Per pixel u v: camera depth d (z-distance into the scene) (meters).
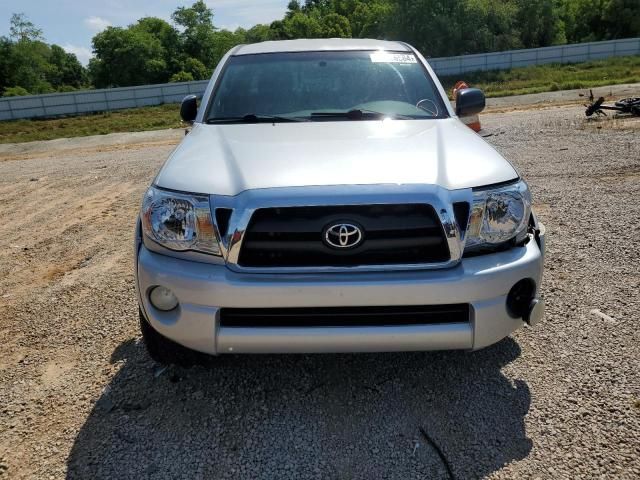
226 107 3.33
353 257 2.18
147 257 2.35
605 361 2.78
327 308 2.18
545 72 27.20
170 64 54.81
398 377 2.73
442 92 3.43
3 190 8.01
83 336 3.21
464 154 2.53
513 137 9.61
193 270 2.22
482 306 2.21
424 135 2.77
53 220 6.00
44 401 2.60
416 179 2.23
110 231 5.42
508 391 2.59
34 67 52.34
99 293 3.83
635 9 44.00
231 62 3.69
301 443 2.29
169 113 23.47
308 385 2.68
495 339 2.31
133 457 2.22
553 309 3.33
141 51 53.06
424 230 2.18
